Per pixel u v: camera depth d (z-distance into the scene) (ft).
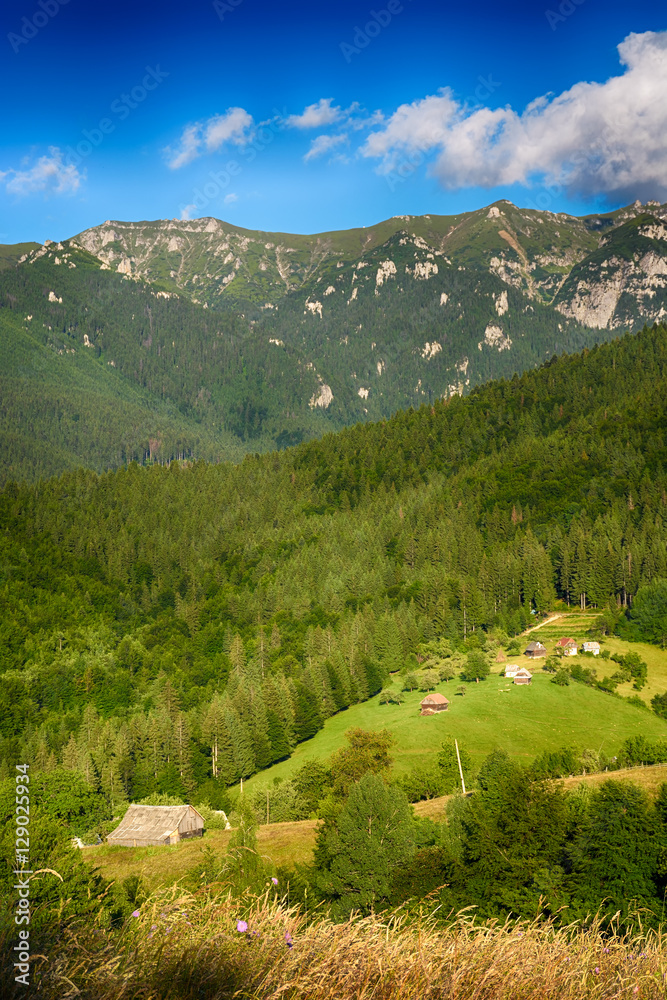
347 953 20.79
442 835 127.34
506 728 354.33
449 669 454.81
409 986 20.10
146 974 18.60
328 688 426.92
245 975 19.35
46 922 19.94
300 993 19.17
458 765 239.50
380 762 244.42
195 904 22.50
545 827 95.09
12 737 393.29
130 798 310.86
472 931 23.85
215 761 327.26
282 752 360.07
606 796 96.27
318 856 127.24
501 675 440.45
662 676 432.25
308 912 22.81
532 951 23.29
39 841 68.03
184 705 431.02
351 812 118.42
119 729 372.58
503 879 92.99
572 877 89.51
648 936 25.57
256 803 244.42
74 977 17.87
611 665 442.91
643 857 87.25
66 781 217.36
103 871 176.96
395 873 108.68
